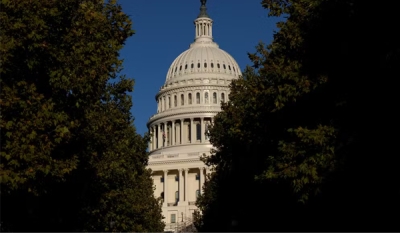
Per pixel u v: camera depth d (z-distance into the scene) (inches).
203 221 3043.8
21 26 1069.8
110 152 1724.9
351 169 1165.1
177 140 6840.6
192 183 6215.6
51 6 1123.3
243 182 2010.3
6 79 1112.8
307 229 1443.2
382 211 1178.6
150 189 3297.2
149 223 2861.7
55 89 1159.0
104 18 1310.3
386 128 1106.1
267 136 1563.7
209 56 7253.9
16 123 1090.7
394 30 1082.7
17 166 1083.9
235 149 1974.7
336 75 1258.6
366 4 1120.2
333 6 1234.6
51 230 1450.5
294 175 1245.1
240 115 1955.0
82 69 1195.3
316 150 1237.7
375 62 1130.7
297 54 1378.0
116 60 1417.3
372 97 1136.2
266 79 1632.6
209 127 2632.9
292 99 1346.0
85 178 1593.3
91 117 1435.8
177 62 7377.0
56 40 1157.1
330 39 1274.6
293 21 1417.3
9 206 1286.9
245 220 2022.6
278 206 1642.5
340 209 1301.7
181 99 6998.0
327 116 1291.8
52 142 1159.6
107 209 1895.9
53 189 1455.5
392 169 1111.0
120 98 1918.1
